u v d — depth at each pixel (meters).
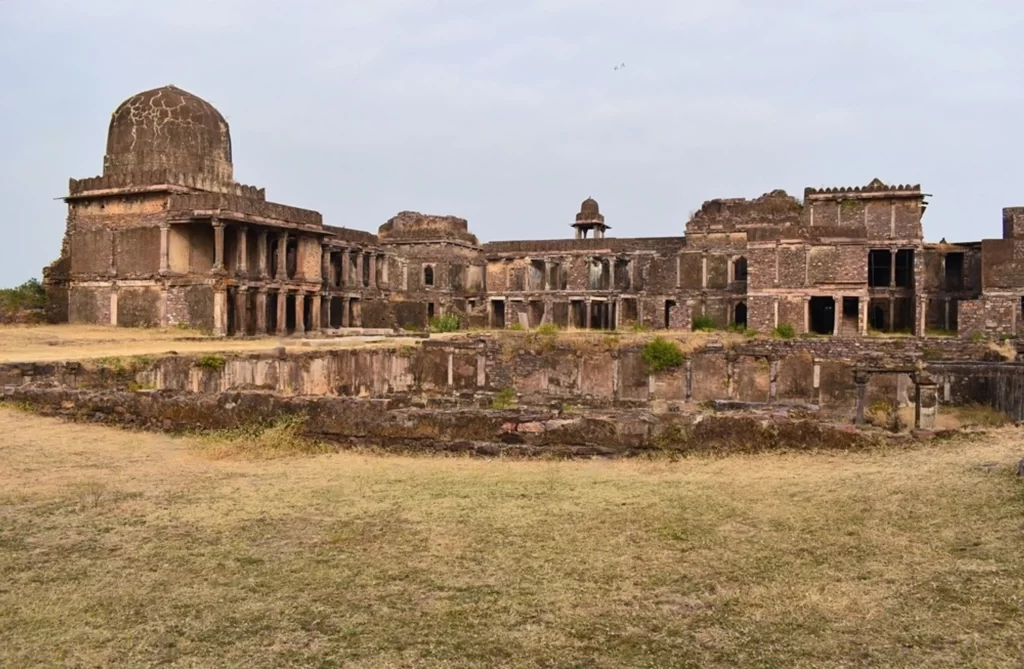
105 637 8.26
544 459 16.92
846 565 9.84
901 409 36.56
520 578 9.73
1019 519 10.64
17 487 14.29
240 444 18.06
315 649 7.91
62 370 27.62
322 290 59.97
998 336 54.19
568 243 77.62
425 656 7.72
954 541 10.34
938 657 7.40
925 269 67.31
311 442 18.47
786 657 7.55
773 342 45.78
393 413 18.12
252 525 12.02
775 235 59.91
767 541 10.88
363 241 67.06
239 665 7.61
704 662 7.51
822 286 59.31
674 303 72.62
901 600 8.70
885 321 67.31
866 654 7.54
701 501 12.91
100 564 10.38
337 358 39.31
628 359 45.69
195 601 9.16
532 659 7.63
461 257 79.88
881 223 65.69
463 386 46.97
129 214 51.12
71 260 53.62
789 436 16.66
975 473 13.23
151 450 17.84
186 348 37.84
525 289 79.56
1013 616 8.09
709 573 9.80
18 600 9.23
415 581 9.68
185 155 53.25
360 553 10.72
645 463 16.25
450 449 17.59
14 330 46.25
